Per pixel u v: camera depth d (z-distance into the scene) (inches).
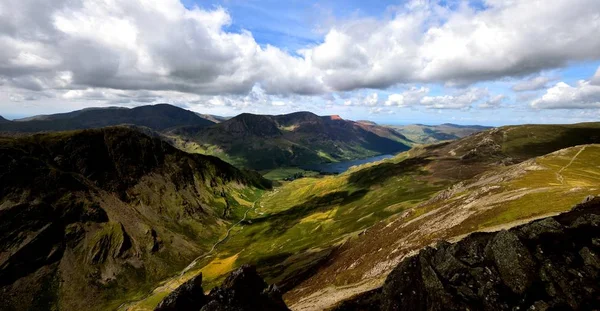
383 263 2822.3
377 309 1631.4
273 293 1679.4
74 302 7352.4
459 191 5167.3
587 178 3651.6
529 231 1456.7
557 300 1166.3
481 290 1328.7
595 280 1179.3
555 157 5388.8
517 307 1211.9
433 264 1588.3
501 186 3599.9
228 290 1604.3
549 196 2491.4
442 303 1350.9
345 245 5108.3
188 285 1651.1
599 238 1309.1
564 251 1320.1
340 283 3019.2
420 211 4274.1
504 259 1381.6
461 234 2476.6
